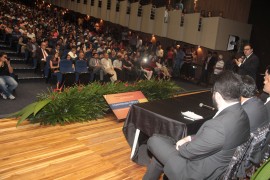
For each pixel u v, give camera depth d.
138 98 5.06
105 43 12.79
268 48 12.38
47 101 4.06
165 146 2.17
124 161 3.28
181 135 2.82
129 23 16.02
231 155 1.76
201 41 12.55
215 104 1.90
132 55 11.13
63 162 3.05
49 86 8.00
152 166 2.33
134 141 3.28
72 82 7.91
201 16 12.69
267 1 12.23
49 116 4.11
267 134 2.25
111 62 9.57
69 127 4.13
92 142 3.70
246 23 12.81
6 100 6.02
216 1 13.92
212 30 11.93
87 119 4.50
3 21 11.62
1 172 2.70
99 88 4.98
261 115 2.25
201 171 1.81
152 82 6.28
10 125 3.91
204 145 1.71
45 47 8.95
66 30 15.25
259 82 10.38
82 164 3.07
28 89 7.34
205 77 10.77
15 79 6.57
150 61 11.09
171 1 15.42
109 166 3.11
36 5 24.47
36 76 8.49
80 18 20.16
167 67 11.75
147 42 14.42
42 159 3.06
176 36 13.51
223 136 1.69
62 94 4.41
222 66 10.62
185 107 3.50
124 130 3.39
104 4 17.55
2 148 3.19
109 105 4.59
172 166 1.98
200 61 13.02
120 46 13.05
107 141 3.81
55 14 21.34
